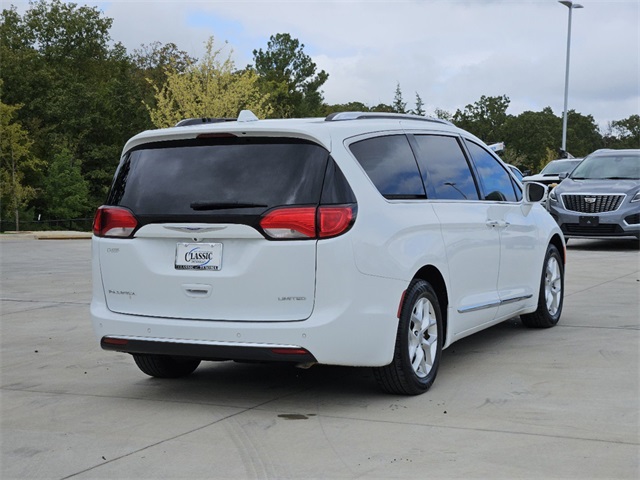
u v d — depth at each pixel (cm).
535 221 752
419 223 550
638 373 593
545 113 10506
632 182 1719
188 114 3378
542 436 447
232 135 515
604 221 1678
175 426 484
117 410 524
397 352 525
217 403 538
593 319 831
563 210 1720
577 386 557
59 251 2066
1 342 770
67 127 6391
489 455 417
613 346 691
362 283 495
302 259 487
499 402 520
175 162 529
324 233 487
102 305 548
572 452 420
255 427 479
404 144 577
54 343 764
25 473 407
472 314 625
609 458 409
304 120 547
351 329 492
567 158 2552
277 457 423
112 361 684
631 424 467
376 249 504
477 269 630
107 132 6550
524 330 779
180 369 611
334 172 498
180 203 516
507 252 686
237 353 498
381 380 535
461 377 590
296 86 8044
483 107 7731
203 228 505
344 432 464
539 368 613
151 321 521
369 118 568
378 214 514
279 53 8050
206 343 505
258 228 493
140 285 529
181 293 514
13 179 5288
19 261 1714
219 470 405
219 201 504
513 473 390
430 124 628
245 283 497
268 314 495
